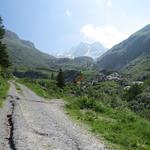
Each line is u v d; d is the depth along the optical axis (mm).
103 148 19984
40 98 64188
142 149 21172
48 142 19438
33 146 17734
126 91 113938
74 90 110188
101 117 37188
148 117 47500
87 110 43875
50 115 33688
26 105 41562
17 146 17266
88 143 20859
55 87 124000
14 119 26469
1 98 45125
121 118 37406
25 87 102000
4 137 19406
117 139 23391
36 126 24844
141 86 109812
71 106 47000
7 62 106375
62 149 18109
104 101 63531
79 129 26531
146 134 26703
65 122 29719
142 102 75875
